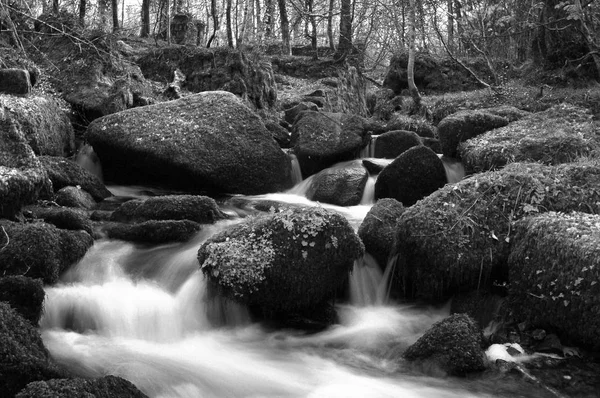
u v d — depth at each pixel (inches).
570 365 195.9
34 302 199.5
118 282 242.1
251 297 221.9
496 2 688.4
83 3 689.6
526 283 218.4
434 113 581.3
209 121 402.6
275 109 625.6
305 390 186.1
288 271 223.1
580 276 198.7
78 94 464.1
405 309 246.2
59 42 505.7
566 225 215.9
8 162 281.1
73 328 216.4
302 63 808.3
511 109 440.1
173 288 241.3
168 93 552.7
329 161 428.5
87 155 413.7
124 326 217.8
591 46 486.0
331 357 209.6
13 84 383.6
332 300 237.5
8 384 155.4
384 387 188.2
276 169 407.2
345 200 374.3
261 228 232.1
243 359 206.7
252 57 624.1
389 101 693.9
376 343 217.9
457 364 191.8
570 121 395.5
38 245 226.2
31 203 288.2
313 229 227.5
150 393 175.8
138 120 397.7
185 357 204.2
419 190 354.3
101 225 291.3
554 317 206.7
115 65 498.3
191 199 303.7
